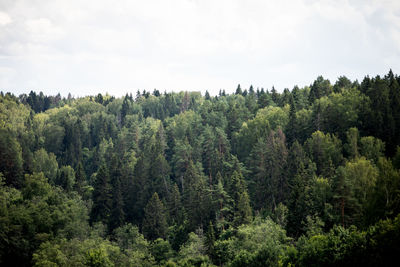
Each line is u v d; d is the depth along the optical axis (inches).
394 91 3508.9
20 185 3442.4
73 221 2333.9
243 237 2004.2
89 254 1756.9
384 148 2797.7
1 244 1811.0
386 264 1190.9
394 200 1576.0
